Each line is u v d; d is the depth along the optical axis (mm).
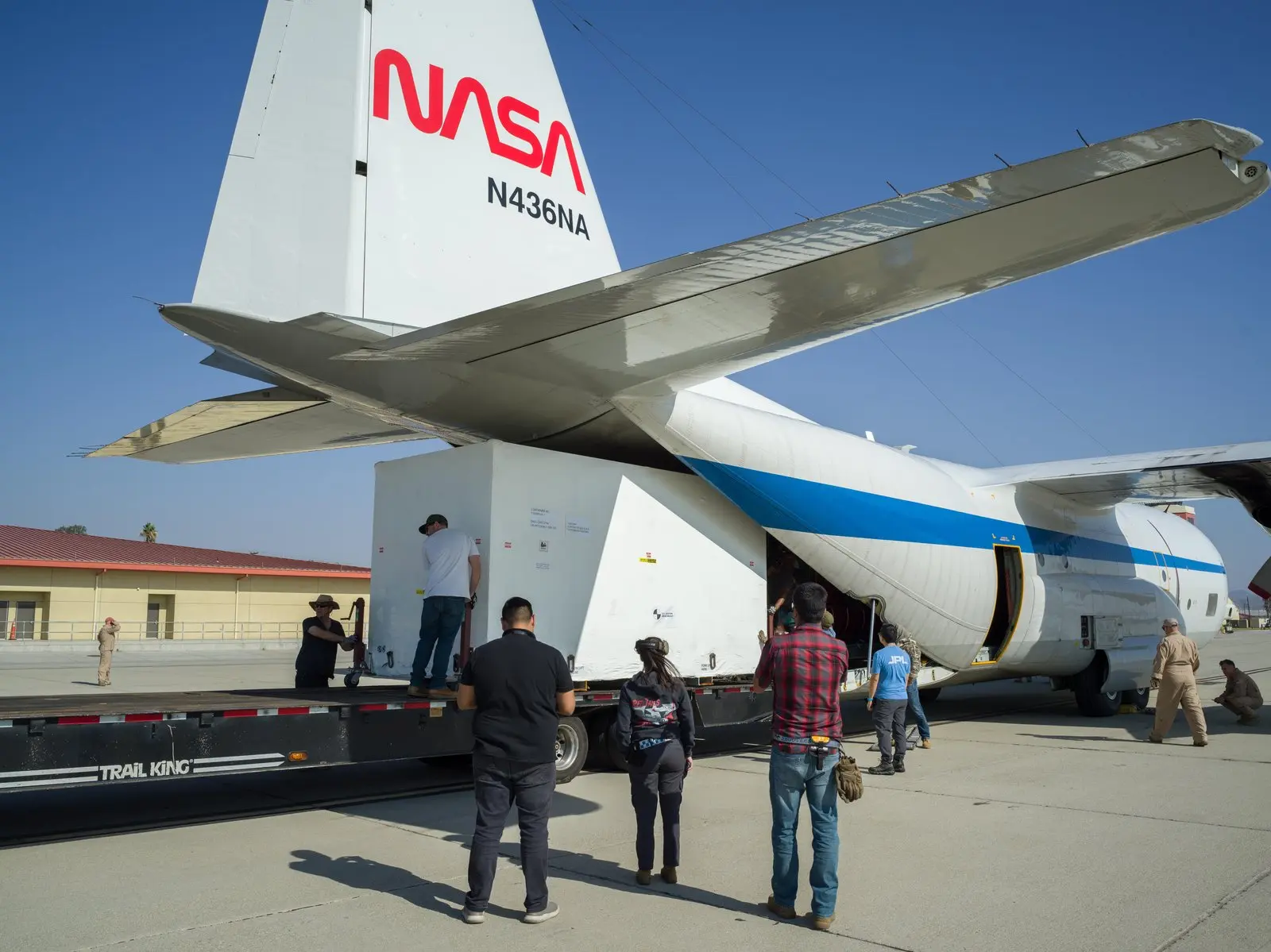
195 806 7145
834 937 4227
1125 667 13258
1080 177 4801
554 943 4145
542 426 8617
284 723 6375
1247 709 12227
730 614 9445
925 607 10648
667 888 4953
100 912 4523
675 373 7562
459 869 5281
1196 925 4359
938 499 10875
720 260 5344
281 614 37625
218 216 6242
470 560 7422
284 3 6711
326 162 6664
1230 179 4820
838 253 5348
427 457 8305
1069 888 4926
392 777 8539
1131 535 14477
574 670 8055
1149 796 7367
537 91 8141
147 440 8945
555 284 8086
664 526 8969
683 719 5129
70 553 33781
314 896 4773
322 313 6168
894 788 7734
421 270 7016
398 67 7094
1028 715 13672
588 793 7582
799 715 4438
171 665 23969
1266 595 11586
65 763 5496
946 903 4695
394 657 8398
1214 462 10727
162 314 6078
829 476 9648
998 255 5684
